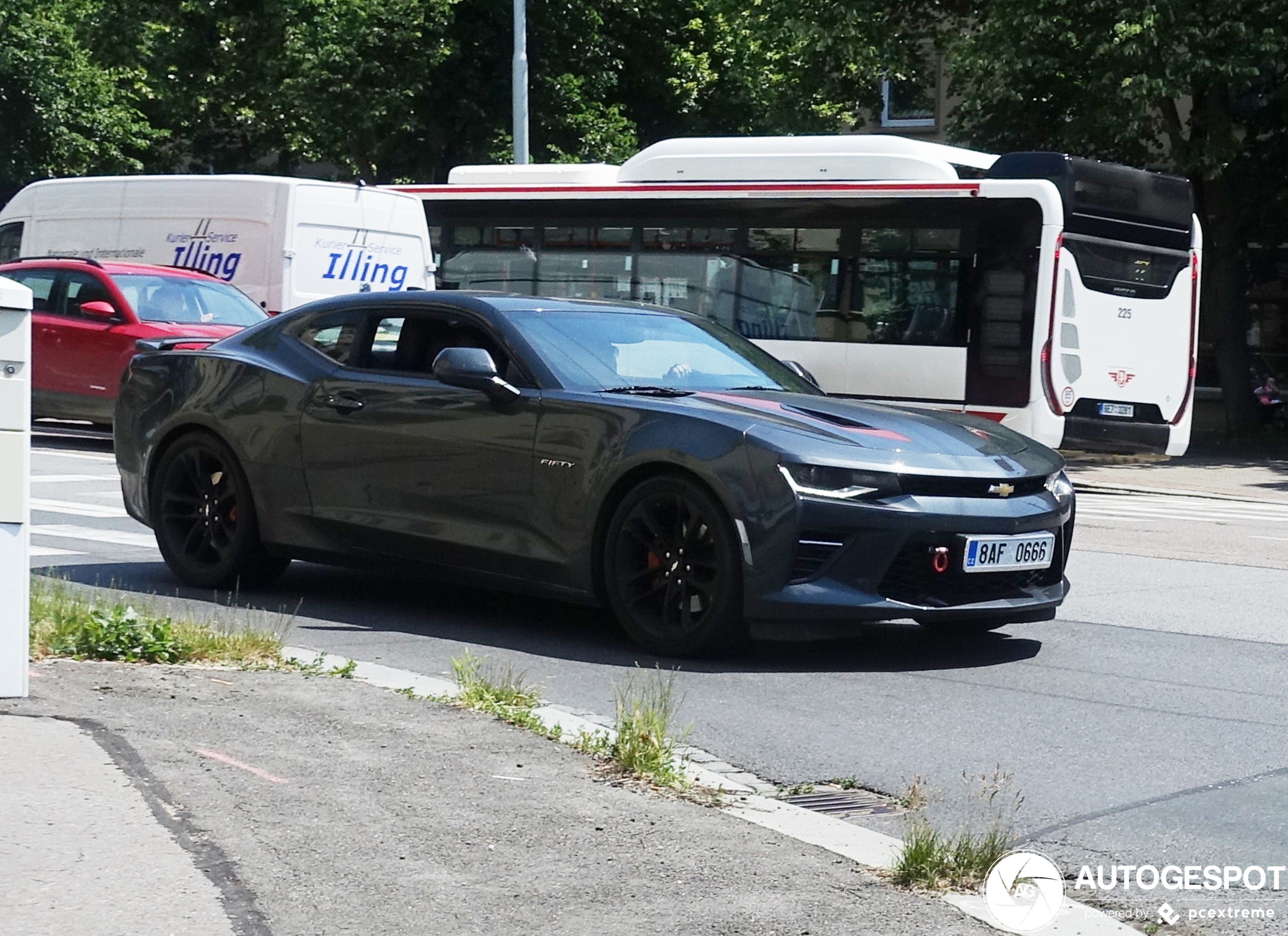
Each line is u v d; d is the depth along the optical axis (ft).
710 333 32.14
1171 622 32.53
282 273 71.77
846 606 26.04
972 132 99.40
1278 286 108.99
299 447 31.65
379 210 75.10
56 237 78.84
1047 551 27.91
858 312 71.67
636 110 140.26
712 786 19.02
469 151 123.24
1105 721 23.68
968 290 69.41
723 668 26.99
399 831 16.17
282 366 32.35
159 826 15.70
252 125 140.77
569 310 30.99
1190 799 19.62
